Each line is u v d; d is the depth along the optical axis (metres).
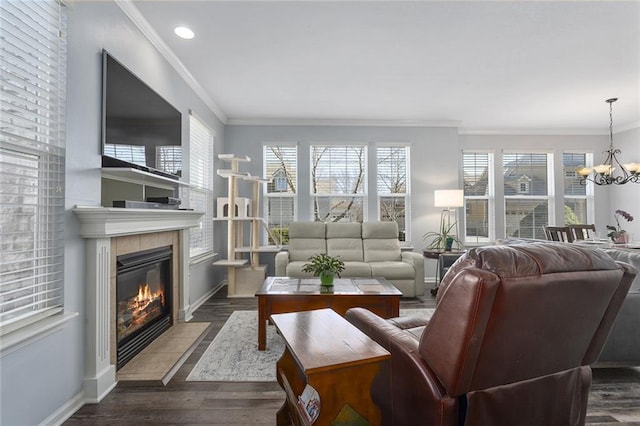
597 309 1.20
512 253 1.06
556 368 1.26
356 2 2.25
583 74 3.41
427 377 1.15
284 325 1.47
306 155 5.05
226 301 3.93
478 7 2.30
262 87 3.77
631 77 3.48
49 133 1.62
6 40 1.38
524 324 1.07
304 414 1.24
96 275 1.85
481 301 0.98
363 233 4.64
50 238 1.63
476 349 1.03
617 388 1.99
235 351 2.50
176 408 1.76
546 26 2.53
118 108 2.14
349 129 5.10
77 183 1.79
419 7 2.30
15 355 1.39
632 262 2.43
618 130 5.42
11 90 1.41
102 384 1.86
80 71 1.81
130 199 2.49
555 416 1.29
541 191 5.60
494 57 3.04
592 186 5.61
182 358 2.33
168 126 2.85
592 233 4.70
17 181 1.46
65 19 1.70
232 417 1.68
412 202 5.13
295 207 5.07
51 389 1.58
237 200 4.32
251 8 2.32
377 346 1.25
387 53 2.97
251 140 5.02
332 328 1.44
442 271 4.42
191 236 3.63
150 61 2.66
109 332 1.96
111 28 2.12
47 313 1.57
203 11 2.36
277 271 3.99
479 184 5.55
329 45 2.83
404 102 4.27
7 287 1.40
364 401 1.17
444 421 1.10
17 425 1.40
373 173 5.12
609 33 2.62
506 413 1.17
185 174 3.42
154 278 2.74
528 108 4.50
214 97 4.09
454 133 5.14
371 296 2.61
